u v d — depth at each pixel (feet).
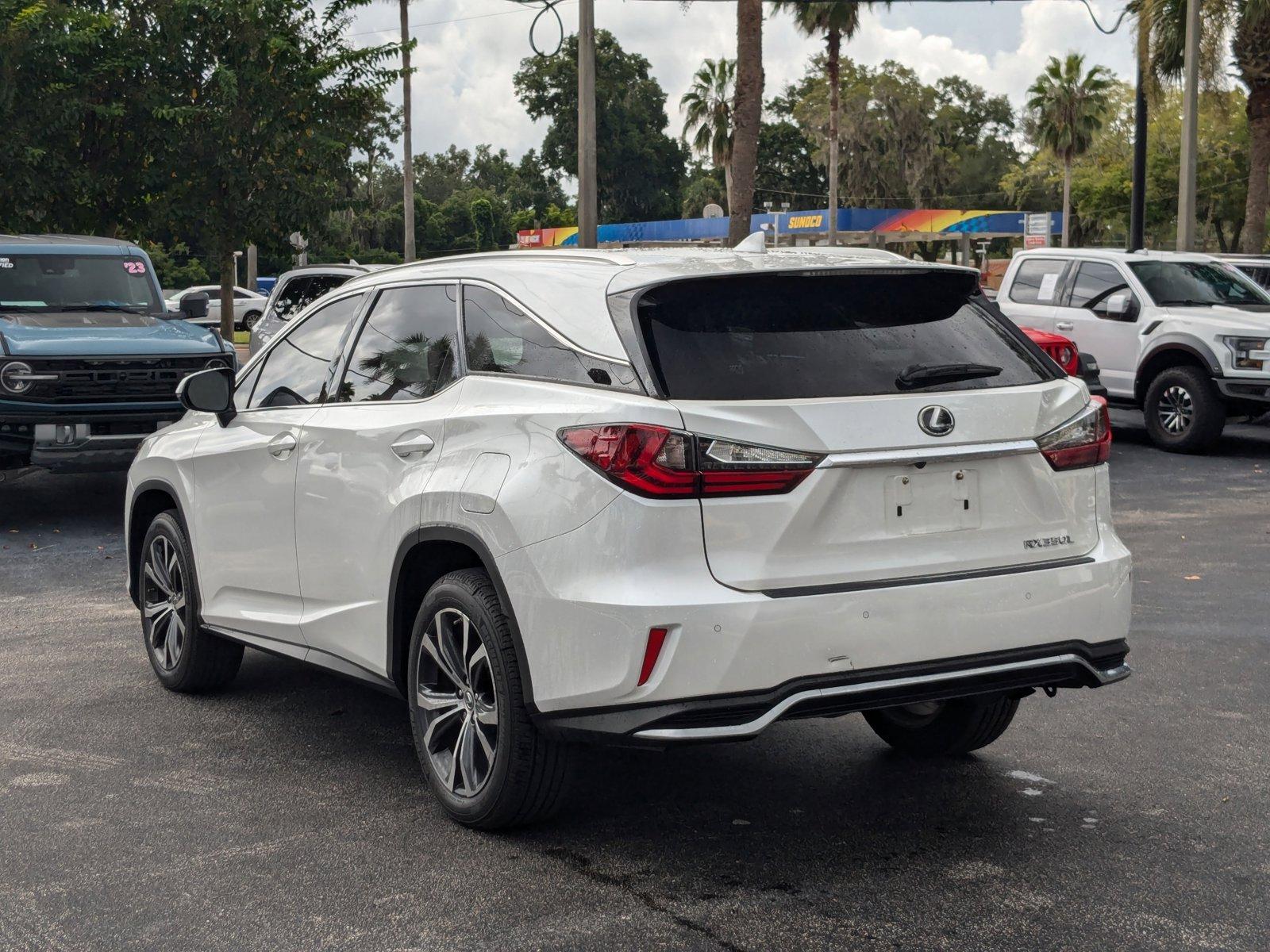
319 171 76.59
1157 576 28.12
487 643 13.55
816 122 275.39
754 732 12.14
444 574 14.88
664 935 11.78
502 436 13.61
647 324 12.81
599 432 12.47
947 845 13.83
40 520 37.40
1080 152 217.97
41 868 13.43
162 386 36.40
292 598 17.29
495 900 12.55
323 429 16.44
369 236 300.40
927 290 14.07
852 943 11.56
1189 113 75.56
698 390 12.40
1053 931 11.76
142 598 20.72
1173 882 12.82
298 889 12.84
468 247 317.22
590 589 12.36
